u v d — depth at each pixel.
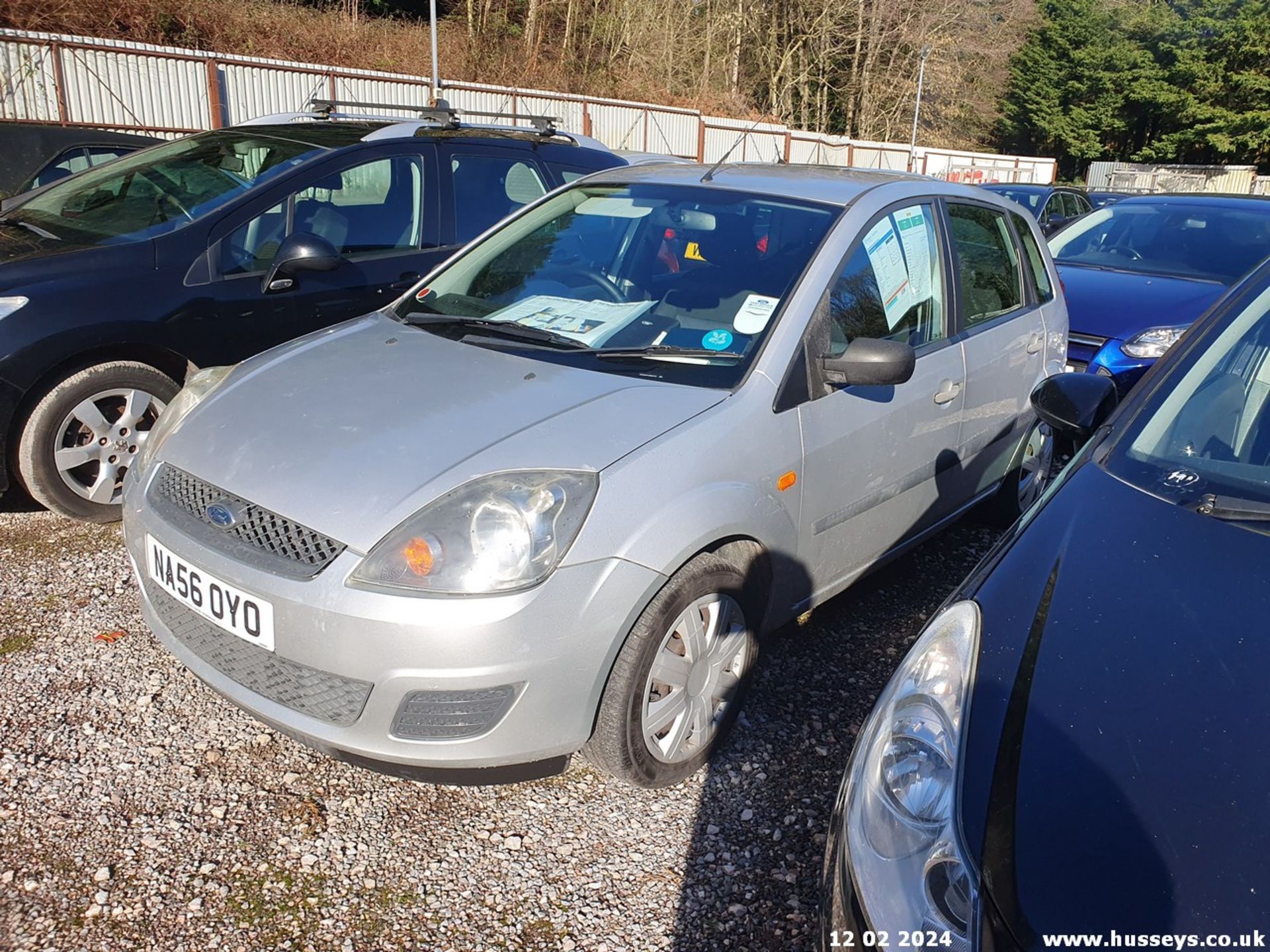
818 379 2.87
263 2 22.55
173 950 2.10
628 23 30.55
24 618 3.36
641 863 2.42
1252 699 1.50
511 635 2.15
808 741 2.90
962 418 3.63
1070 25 47.81
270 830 2.47
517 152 5.48
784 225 3.21
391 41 24.62
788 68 37.31
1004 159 39.81
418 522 2.20
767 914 2.28
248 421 2.62
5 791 2.54
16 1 18.12
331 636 2.17
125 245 4.12
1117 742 1.45
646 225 3.36
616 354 2.83
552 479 2.27
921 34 39.09
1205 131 47.09
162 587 2.53
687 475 2.44
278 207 4.50
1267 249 6.53
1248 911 1.21
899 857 1.44
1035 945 1.23
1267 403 2.25
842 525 3.07
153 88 16.78
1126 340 5.77
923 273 3.51
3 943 2.09
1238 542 1.87
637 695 2.42
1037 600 1.77
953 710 1.59
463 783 2.31
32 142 13.27
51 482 3.96
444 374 2.75
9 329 3.76
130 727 2.82
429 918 2.22
